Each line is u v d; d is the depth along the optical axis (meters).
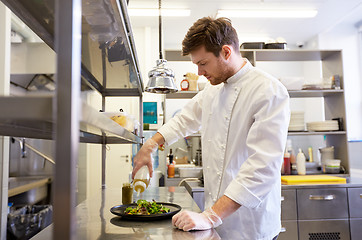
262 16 4.13
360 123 4.47
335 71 3.69
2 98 0.48
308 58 3.88
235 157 1.49
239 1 3.75
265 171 1.22
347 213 2.93
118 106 3.94
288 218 2.89
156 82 1.67
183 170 3.44
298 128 3.53
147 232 1.11
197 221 1.10
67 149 0.47
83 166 4.21
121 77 1.85
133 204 1.52
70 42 0.48
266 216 1.48
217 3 3.79
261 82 1.44
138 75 1.77
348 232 2.92
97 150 4.28
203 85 3.46
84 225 1.22
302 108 5.07
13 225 2.33
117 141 2.29
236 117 1.49
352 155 4.36
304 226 2.89
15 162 3.64
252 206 1.19
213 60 1.40
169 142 1.75
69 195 0.46
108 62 1.49
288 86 3.49
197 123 1.84
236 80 1.52
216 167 1.56
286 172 3.51
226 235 1.46
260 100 1.38
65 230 0.46
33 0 0.87
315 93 3.65
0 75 1.85
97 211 1.49
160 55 1.74
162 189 2.24
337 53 3.63
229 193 1.18
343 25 4.71
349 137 4.45
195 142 4.23
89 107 0.54
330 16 4.20
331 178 3.10
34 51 3.15
